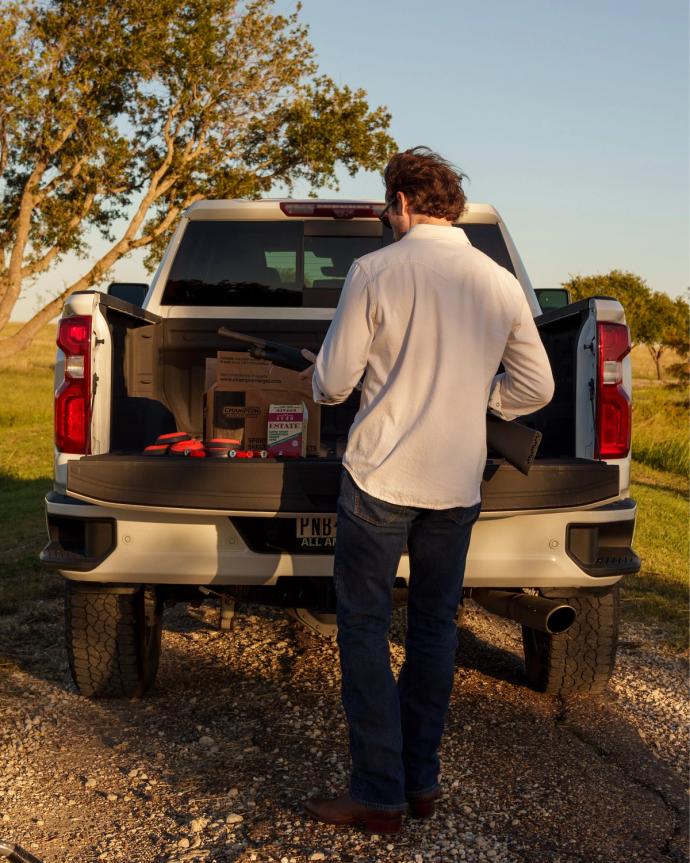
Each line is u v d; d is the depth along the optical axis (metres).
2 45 21.78
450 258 2.77
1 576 6.35
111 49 23.08
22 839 2.82
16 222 26.31
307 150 26.22
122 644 3.89
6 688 4.17
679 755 3.56
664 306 49.78
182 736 3.63
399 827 2.88
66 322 3.49
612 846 2.83
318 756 3.45
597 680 4.03
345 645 2.84
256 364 3.86
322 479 3.28
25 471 12.36
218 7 25.06
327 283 4.73
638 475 14.48
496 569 3.47
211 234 4.70
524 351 2.88
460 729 3.73
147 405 4.27
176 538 3.47
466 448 2.78
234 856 2.73
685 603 6.09
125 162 25.81
